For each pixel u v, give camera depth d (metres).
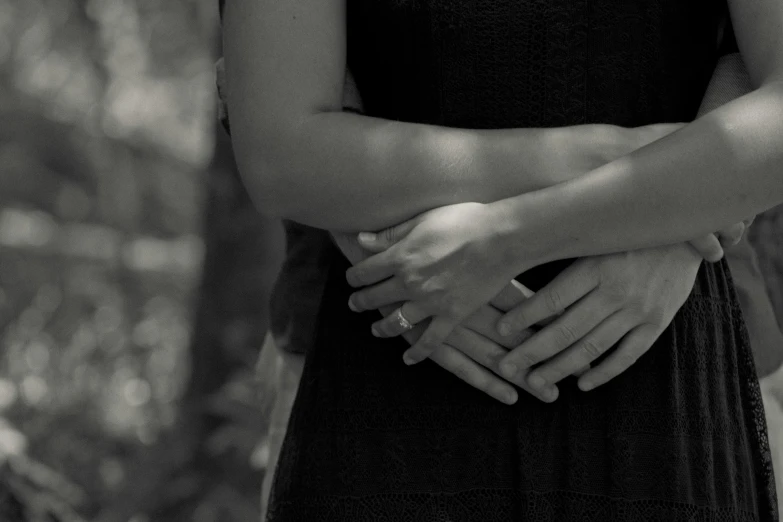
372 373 1.47
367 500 1.44
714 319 1.48
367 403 1.47
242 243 3.15
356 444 1.46
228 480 3.15
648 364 1.45
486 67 1.46
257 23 1.47
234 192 3.14
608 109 1.47
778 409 1.61
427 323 1.46
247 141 1.46
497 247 1.42
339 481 1.45
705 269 1.48
